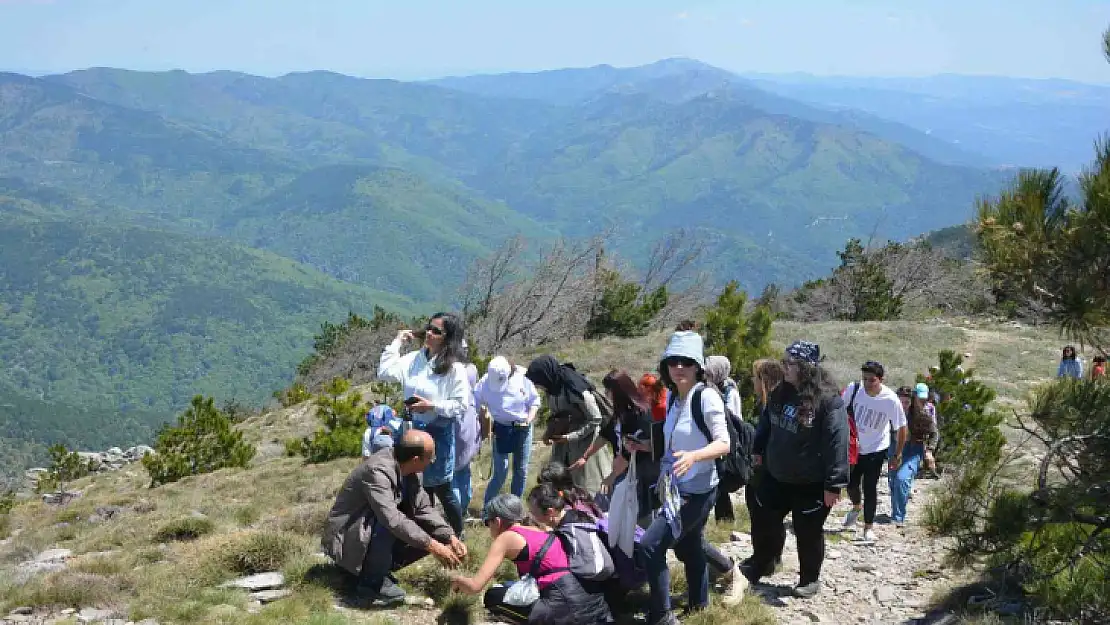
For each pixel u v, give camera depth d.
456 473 8.33
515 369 8.96
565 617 5.54
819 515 6.89
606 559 5.79
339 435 18.61
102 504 15.04
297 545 7.81
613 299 40.59
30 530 12.52
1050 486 6.02
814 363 6.68
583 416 7.88
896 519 10.02
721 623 6.11
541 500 5.79
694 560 6.25
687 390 5.95
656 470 6.66
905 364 28.62
